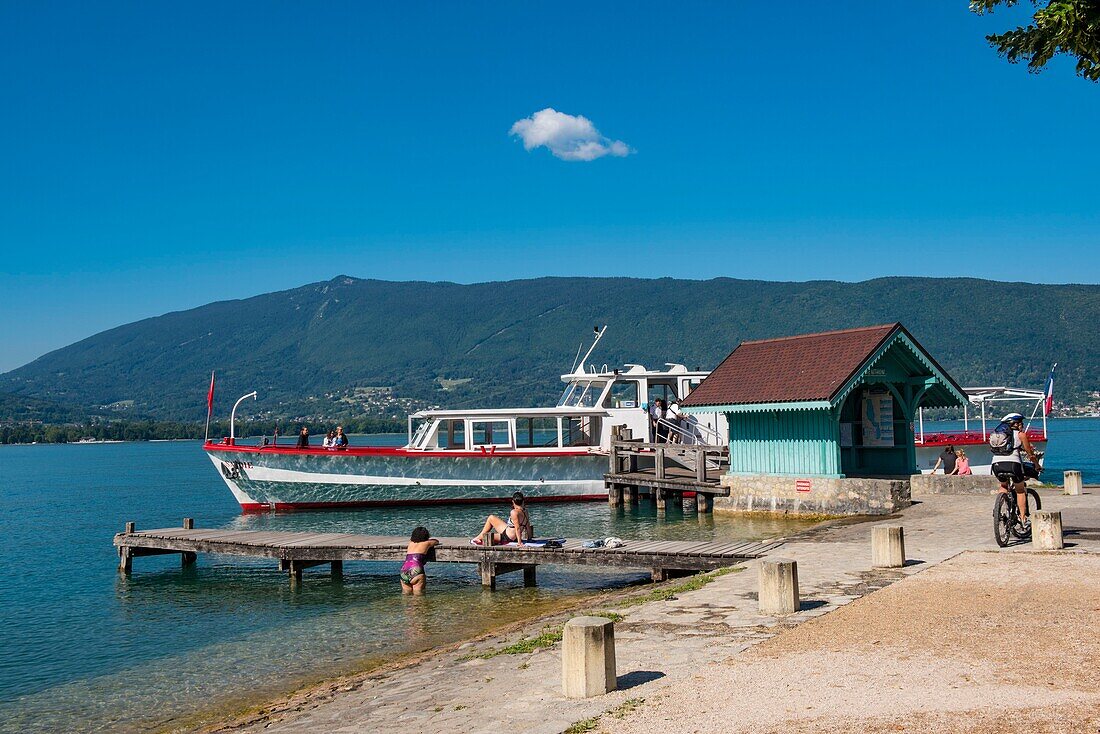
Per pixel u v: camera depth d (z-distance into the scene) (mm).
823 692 8023
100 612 20359
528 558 20047
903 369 29781
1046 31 9938
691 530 28438
